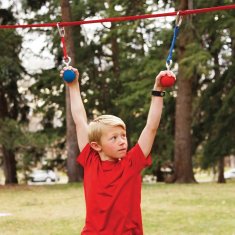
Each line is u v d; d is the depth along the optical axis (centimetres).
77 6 2873
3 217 1173
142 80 2548
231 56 2516
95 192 384
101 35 2948
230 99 2347
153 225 1005
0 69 2503
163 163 3138
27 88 2934
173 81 398
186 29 2144
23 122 2908
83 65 2928
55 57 2973
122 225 377
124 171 386
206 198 1473
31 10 2811
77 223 1067
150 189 1855
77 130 432
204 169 2534
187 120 2356
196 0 2133
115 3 2338
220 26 2095
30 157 3100
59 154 3247
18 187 2178
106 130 390
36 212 1266
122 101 2623
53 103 3042
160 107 400
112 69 3105
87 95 3034
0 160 3184
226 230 933
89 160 402
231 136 2441
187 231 933
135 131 3058
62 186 2194
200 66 2078
